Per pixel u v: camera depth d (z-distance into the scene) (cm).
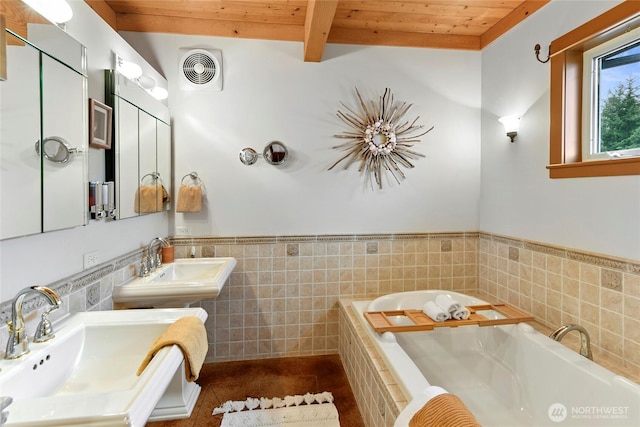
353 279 254
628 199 151
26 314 110
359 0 209
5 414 62
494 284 247
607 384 131
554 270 192
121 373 114
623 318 153
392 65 254
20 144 108
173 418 181
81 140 137
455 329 207
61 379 108
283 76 242
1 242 103
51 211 121
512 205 228
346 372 224
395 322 204
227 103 238
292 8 218
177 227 237
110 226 165
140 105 191
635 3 146
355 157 252
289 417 182
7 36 102
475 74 262
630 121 159
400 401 129
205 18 232
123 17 224
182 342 105
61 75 126
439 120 260
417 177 259
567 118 183
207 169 238
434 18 233
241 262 243
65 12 123
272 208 244
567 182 183
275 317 248
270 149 239
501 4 216
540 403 162
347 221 253
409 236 260
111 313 132
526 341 175
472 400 182
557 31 188
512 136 222
